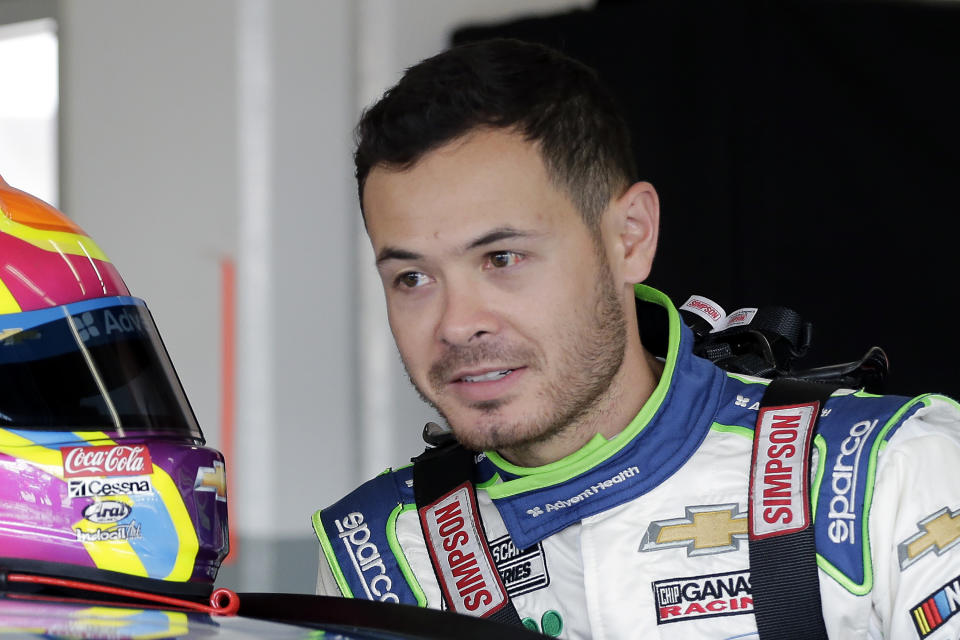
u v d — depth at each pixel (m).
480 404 2.49
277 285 5.66
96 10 6.17
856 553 2.43
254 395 5.64
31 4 8.44
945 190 5.58
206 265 5.74
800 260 5.49
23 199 2.50
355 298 5.80
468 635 2.15
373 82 5.79
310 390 5.69
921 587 2.44
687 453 2.63
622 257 2.66
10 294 2.34
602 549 2.60
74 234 2.51
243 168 5.68
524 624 2.70
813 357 5.47
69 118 6.28
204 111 5.78
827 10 5.50
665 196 5.59
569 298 2.48
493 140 2.44
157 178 5.94
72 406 2.37
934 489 2.49
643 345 2.95
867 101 5.55
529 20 5.88
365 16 5.79
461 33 5.87
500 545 2.77
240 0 5.69
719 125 5.44
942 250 5.56
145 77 6.00
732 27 5.42
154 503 2.40
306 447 5.67
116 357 2.45
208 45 5.77
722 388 2.75
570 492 2.63
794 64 5.50
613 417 2.64
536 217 2.44
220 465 2.59
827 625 2.45
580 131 2.54
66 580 2.28
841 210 5.53
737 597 2.52
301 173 5.72
